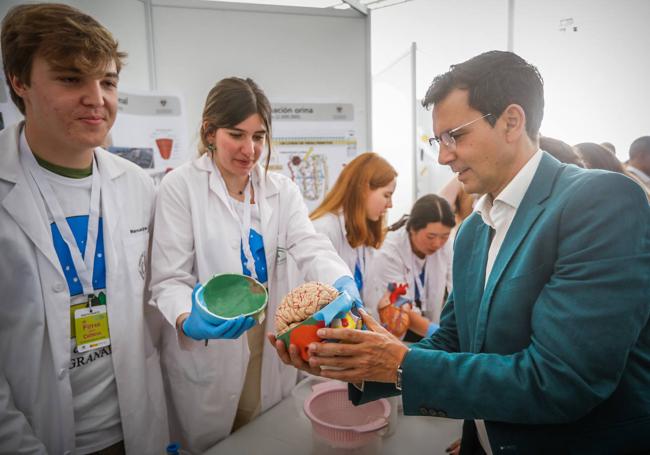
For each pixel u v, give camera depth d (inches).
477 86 31.0
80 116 38.7
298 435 44.0
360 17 97.6
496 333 31.8
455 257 39.7
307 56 95.3
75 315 43.7
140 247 50.0
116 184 48.7
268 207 61.1
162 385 54.6
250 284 40.4
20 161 42.3
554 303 27.9
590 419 29.5
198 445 57.2
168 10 86.0
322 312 31.7
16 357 41.3
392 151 145.0
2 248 39.8
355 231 77.2
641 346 29.9
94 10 76.9
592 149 67.9
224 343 55.0
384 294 79.9
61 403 42.3
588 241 27.3
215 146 56.8
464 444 39.4
